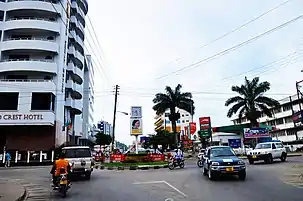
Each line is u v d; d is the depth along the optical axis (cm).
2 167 3347
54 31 4634
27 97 4212
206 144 6288
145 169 2659
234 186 1313
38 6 4609
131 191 1271
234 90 4531
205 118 5156
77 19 5659
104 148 6000
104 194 1219
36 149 4247
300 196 1045
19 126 4234
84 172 1806
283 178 1571
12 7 4612
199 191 1206
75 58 5397
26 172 2556
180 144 5772
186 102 4894
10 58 4575
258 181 1462
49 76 4531
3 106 4309
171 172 2141
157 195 1142
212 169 1538
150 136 7269
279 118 7900
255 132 4128
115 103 3922
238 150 4656
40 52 4588
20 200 1193
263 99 4406
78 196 1202
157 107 4897
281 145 2909
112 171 2506
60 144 4472
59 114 4534
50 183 1722
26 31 4625
